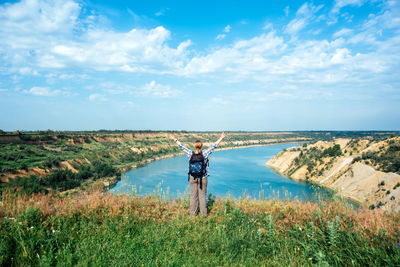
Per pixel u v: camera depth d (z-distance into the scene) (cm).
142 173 9850
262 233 475
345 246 402
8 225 433
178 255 401
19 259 348
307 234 441
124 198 627
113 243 415
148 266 357
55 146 12112
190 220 550
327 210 527
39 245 398
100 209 557
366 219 467
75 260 364
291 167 11050
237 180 8312
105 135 17575
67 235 430
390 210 510
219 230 471
